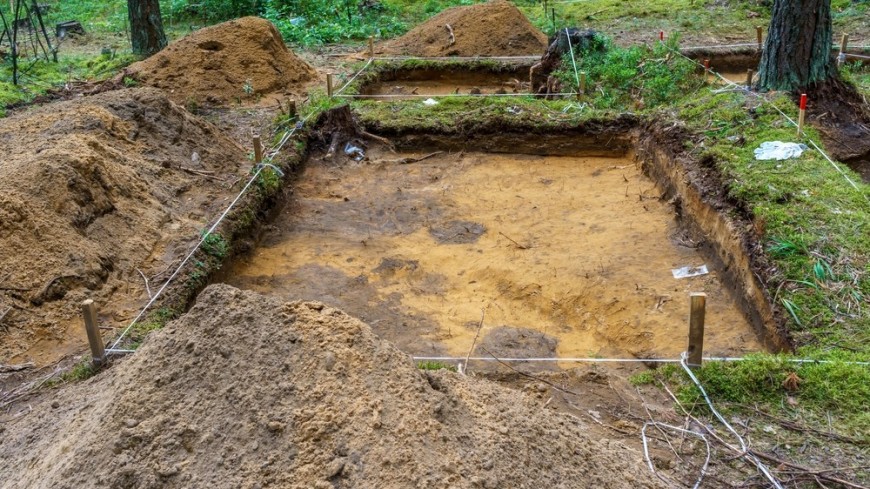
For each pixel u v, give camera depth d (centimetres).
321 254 643
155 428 262
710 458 334
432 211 725
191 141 757
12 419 379
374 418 260
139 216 596
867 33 1190
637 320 527
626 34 1308
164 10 1623
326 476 246
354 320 298
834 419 357
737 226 557
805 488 314
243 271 612
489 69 1180
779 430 352
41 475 275
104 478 251
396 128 888
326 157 838
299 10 1554
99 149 633
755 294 500
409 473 246
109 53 1233
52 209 530
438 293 582
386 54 1257
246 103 992
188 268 548
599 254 623
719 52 1148
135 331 463
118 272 535
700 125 739
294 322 295
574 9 1555
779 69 789
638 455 333
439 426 266
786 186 580
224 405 270
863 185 586
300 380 274
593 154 862
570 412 380
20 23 1516
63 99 986
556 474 272
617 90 940
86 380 407
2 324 458
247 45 1057
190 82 1002
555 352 503
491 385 328
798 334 430
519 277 591
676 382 393
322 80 1108
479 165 845
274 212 708
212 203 669
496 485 252
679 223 667
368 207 737
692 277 579
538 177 805
